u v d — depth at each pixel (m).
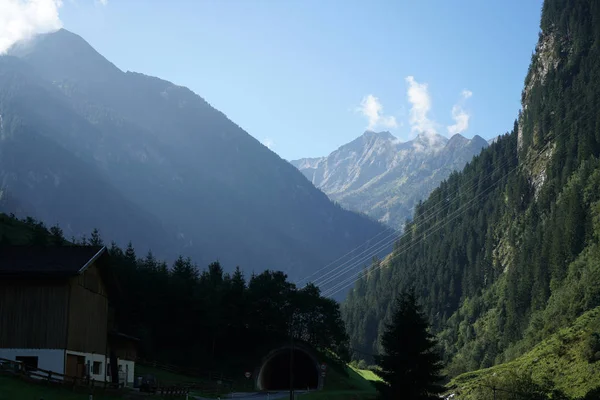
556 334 160.75
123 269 115.94
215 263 153.50
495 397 111.69
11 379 49.88
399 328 79.06
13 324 56.03
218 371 118.12
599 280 178.00
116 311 113.62
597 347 131.38
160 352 117.50
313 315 135.25
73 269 56.66
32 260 58.88
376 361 79.94
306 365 135.62
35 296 56.56
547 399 113.50
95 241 144.25
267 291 133.00
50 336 56.00
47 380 51.34
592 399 112.50
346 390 116.62
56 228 148.75
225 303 127.62
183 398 67.56
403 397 77.12
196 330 123.81
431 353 78.69
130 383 81.00
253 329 130.38
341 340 138.12
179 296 122.06
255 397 89.25
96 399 51.31
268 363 127.50
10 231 137.00
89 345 61.84
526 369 142.50
